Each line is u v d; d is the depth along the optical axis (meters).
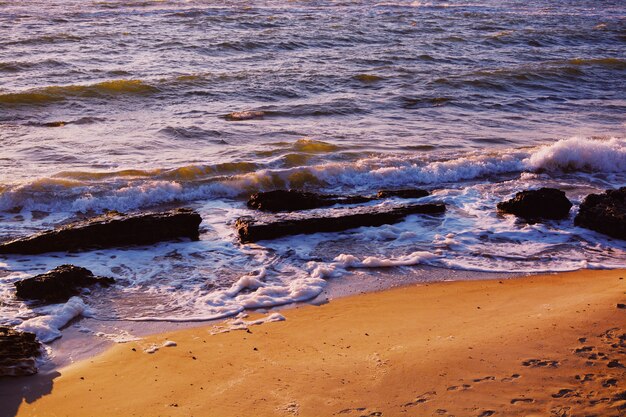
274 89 24.61
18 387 7.71
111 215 12.77
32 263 11.38
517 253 12.24
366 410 7.02
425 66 29.95
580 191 15.98
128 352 8.57
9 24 35.03
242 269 11.38
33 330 9.03
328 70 27.92
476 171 17.02
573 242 12.80
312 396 7.34
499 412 6.81
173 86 24.27
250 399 7.35
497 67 30.25
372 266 11.54
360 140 19.17
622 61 31.58
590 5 60.22
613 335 8.47
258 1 49.50
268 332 9.12
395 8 49.94
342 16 43.66
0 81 24.20
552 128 21.48
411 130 20.58
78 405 7.37
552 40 39.31
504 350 8.13
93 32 33.72
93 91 22.91
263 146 18.22
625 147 18.14
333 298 10.33
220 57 30.20
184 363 8.25
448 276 11.23
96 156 17.02
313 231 12.88
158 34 34.28
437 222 13.63
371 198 14.78
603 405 6.85
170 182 15.05
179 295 10.36
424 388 7.37
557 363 7.76
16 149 17.36
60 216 13.75
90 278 10.58
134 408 7.28
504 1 59.84
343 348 8.52
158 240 12.34
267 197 14.25
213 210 14.28
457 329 8.98
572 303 9.69
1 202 13.88
